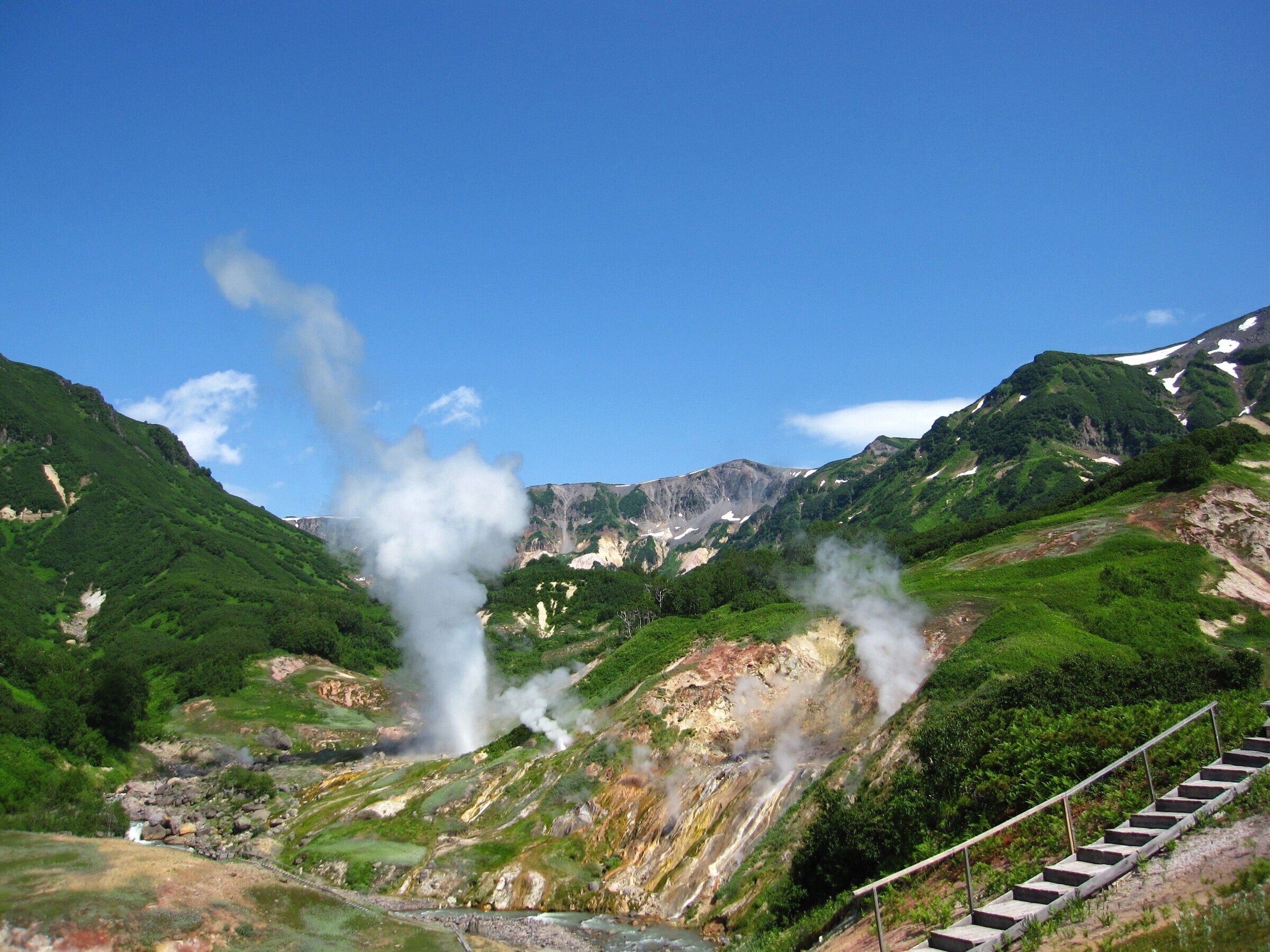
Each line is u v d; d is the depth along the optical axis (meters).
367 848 57.59
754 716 59.94
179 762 106.44
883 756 46.38
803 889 33.44
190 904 32.81
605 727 64.12
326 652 157.88
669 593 123.25
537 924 44.84
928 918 22.08
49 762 87.19
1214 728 20.62
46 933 29.36
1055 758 26.36
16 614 179.38
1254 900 14.80
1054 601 67.88
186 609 182.62
